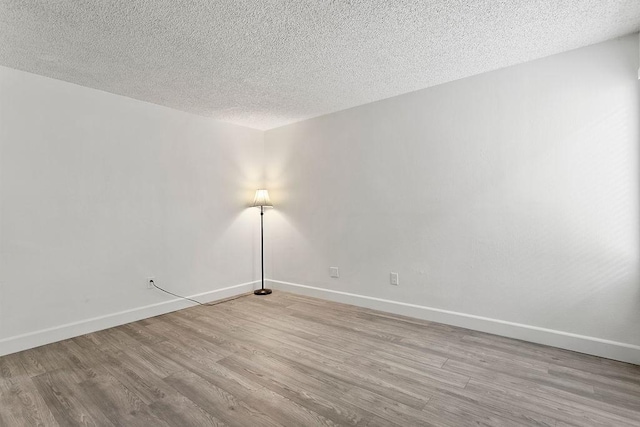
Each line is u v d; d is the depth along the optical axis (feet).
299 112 12.27
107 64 8.16
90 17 6.17
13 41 7.00
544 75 8.15
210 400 6.04
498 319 8.96
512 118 8.62
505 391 6.23
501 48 7.68
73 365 7.43
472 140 9.25
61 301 8.98
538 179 8.30
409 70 8.80
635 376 6.67
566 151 7.92
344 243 12.14
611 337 7.47
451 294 9.75
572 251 7.90
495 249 8.96
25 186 8.39
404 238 10.64
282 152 14.10
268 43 7.27
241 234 13.94
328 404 5.89
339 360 7.57
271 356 7.82
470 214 9.35
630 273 7.23
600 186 7.53
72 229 9.20
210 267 12.73
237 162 13.78
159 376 6.91
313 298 12.96
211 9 5.98
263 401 5.99
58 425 5.40
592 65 7.57
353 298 11.93
